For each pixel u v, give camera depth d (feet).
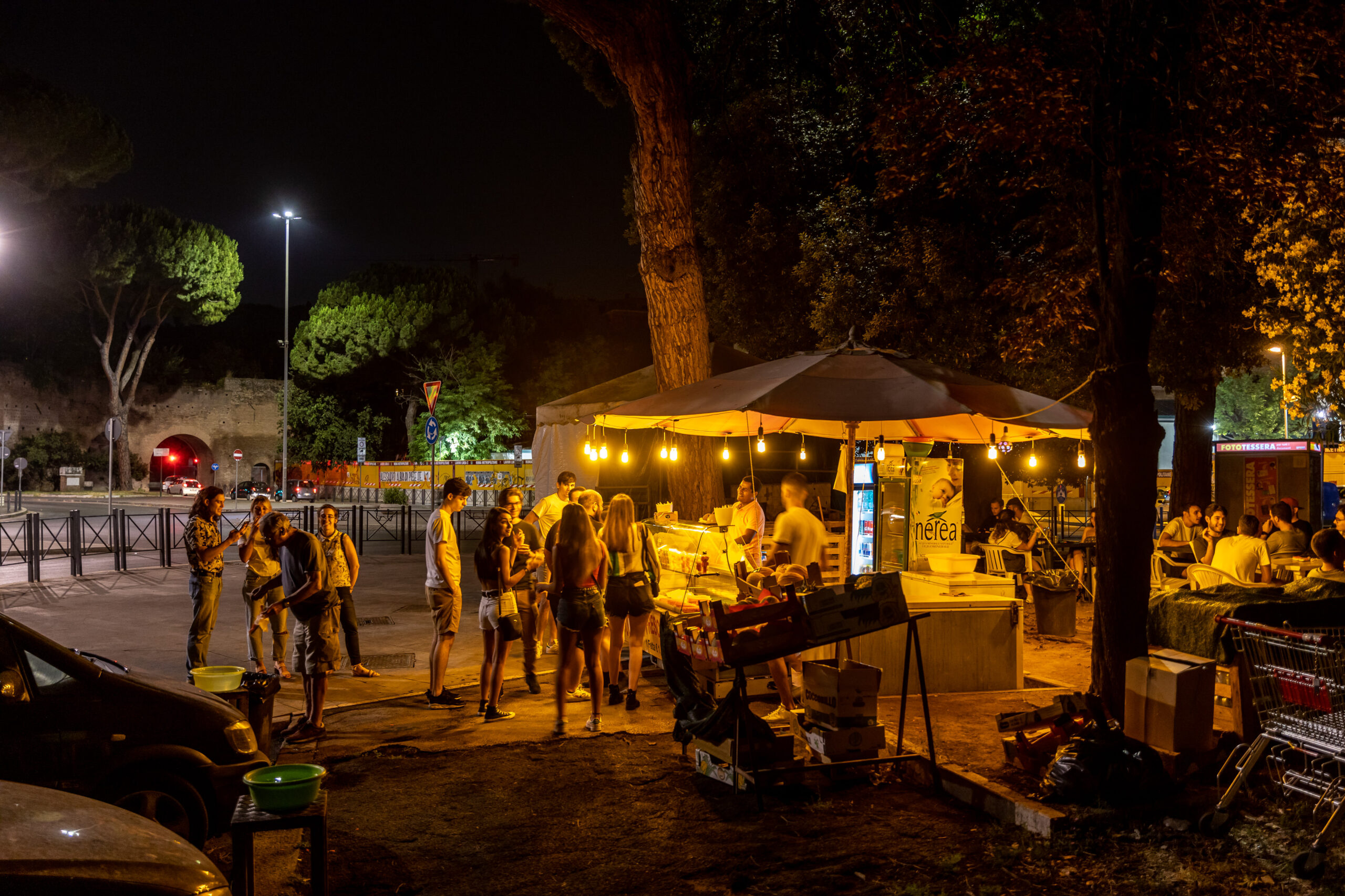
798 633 19.13
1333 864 15.39
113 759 15.81
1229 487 56.65
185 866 9.53
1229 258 44.39
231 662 32.07
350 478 158.40
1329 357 44.91
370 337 161.68
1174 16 23.00
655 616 31.19
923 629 27.12
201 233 159.12
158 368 177.88
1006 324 47.06
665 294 38.58
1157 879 15.08
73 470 163.73
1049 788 18.16
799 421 34.94
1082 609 44.73
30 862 8.75
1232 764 19.31
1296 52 22.25
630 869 15.75
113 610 42.16
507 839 17.12
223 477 181.57
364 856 16.43
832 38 50.60
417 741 23.45
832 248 51.85
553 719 25.57
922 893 14.64
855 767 19.80
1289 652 17.52
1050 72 23.17
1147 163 21.48
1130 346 21.89
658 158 38.19
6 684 15.24
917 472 31.71
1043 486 87.20
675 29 38.06
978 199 47.50
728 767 19.70
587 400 47.34
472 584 53.52
